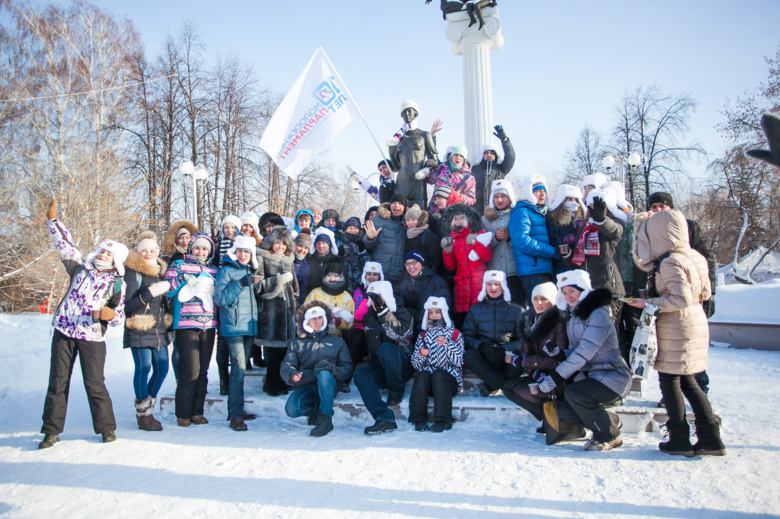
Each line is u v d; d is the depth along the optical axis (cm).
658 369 409
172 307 538
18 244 1866
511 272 613
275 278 545
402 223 672
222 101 2706
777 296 1164
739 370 826
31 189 1858
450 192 703
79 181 1867
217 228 2589
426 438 462
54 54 1988
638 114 2614
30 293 1970
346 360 527
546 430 443
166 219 2516
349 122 774
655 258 428
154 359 523
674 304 396
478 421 505
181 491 352
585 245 524
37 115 1891
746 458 395
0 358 779
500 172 787
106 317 461
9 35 1967
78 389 729
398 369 521
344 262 678
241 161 2622
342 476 373
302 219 725
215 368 910
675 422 406
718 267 2922
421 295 591
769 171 2280
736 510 307
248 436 480
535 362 475
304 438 471
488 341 526
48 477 382
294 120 776
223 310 528
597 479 358
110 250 479
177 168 2547
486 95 1045
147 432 499
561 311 471
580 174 2808
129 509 326
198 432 498
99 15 2105
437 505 321
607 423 421
